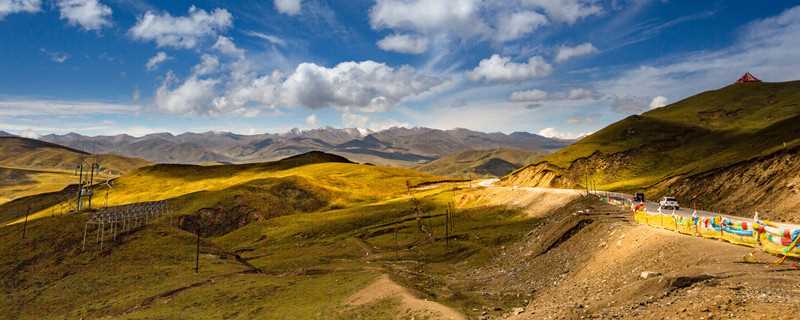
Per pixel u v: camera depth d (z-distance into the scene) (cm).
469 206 14925
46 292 7981
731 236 3662
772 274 2683
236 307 6138
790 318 1912
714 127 18838
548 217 10319
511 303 4575
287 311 5447
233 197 18938
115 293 7731
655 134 18912
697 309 2264
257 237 14850
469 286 6022
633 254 4228
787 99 19212
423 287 5794
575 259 5331
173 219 16512
